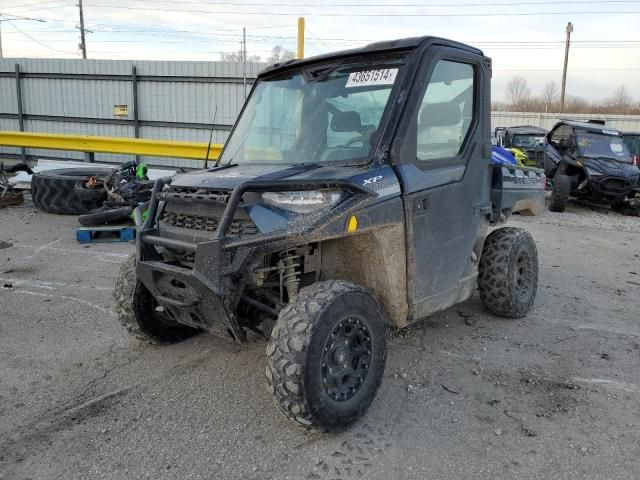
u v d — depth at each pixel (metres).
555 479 2.80
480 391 3.73
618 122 34.69
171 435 3.14
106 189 8.55
